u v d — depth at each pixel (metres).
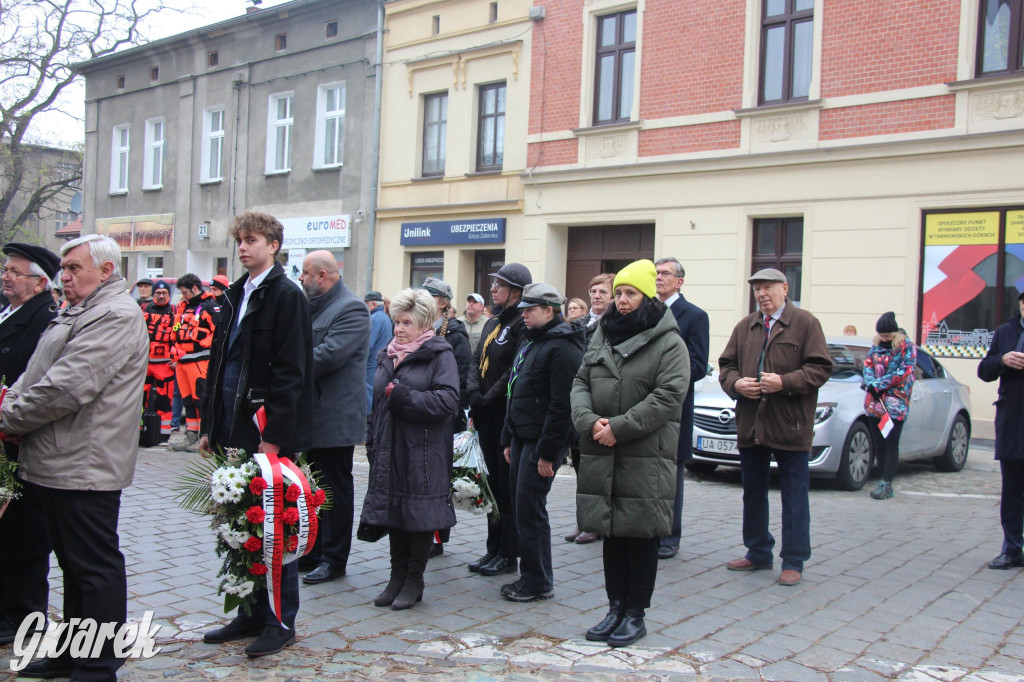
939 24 12.38
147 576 5.21
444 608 4.80
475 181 17.58
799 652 4.20
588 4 15.85
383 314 8.42
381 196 19.28
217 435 4.29
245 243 4.18
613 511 4.25
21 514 4.07
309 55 20.69
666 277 6.10
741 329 5.91
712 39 14.39
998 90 11.93
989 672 3.97
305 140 20.75
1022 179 11.70
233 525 3.91
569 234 16.69
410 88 18.70
